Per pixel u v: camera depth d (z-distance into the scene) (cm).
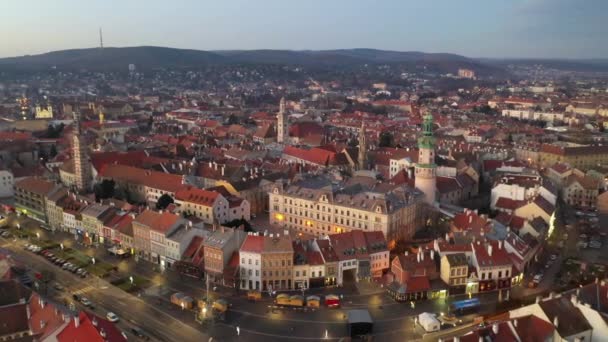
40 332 12756
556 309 12975
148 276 18550
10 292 14300
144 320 15388
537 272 19000
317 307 16175
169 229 19412
